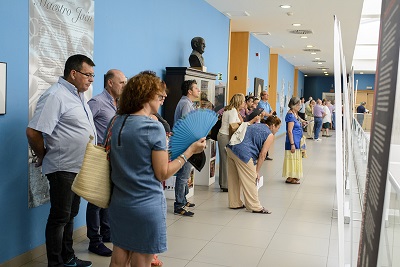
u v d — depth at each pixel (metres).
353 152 7.51
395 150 3.73
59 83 2.97
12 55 3.03
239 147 4.88
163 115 5.58
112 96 3.57
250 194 4.93
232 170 5.09
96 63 4.09
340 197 1.74
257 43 11.73
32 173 3.29
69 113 2.91
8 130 3.03
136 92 2.12
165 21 5.62
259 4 7.39
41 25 3.29
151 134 2.06
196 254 3.58
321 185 6.77
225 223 4.51
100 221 3.77
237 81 10.48
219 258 3.51
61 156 2.91
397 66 0.85
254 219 4.69
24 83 3.15
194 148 2.26
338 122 1.69
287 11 7.91
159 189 2.13
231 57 10.52
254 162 4.95
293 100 6.67
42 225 3.47
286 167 6.71
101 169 2.14
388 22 1.01
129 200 2.07
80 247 3.67
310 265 3.40
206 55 7.35
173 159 2.25
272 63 15.23
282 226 4.46
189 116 2.25
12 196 3.11
